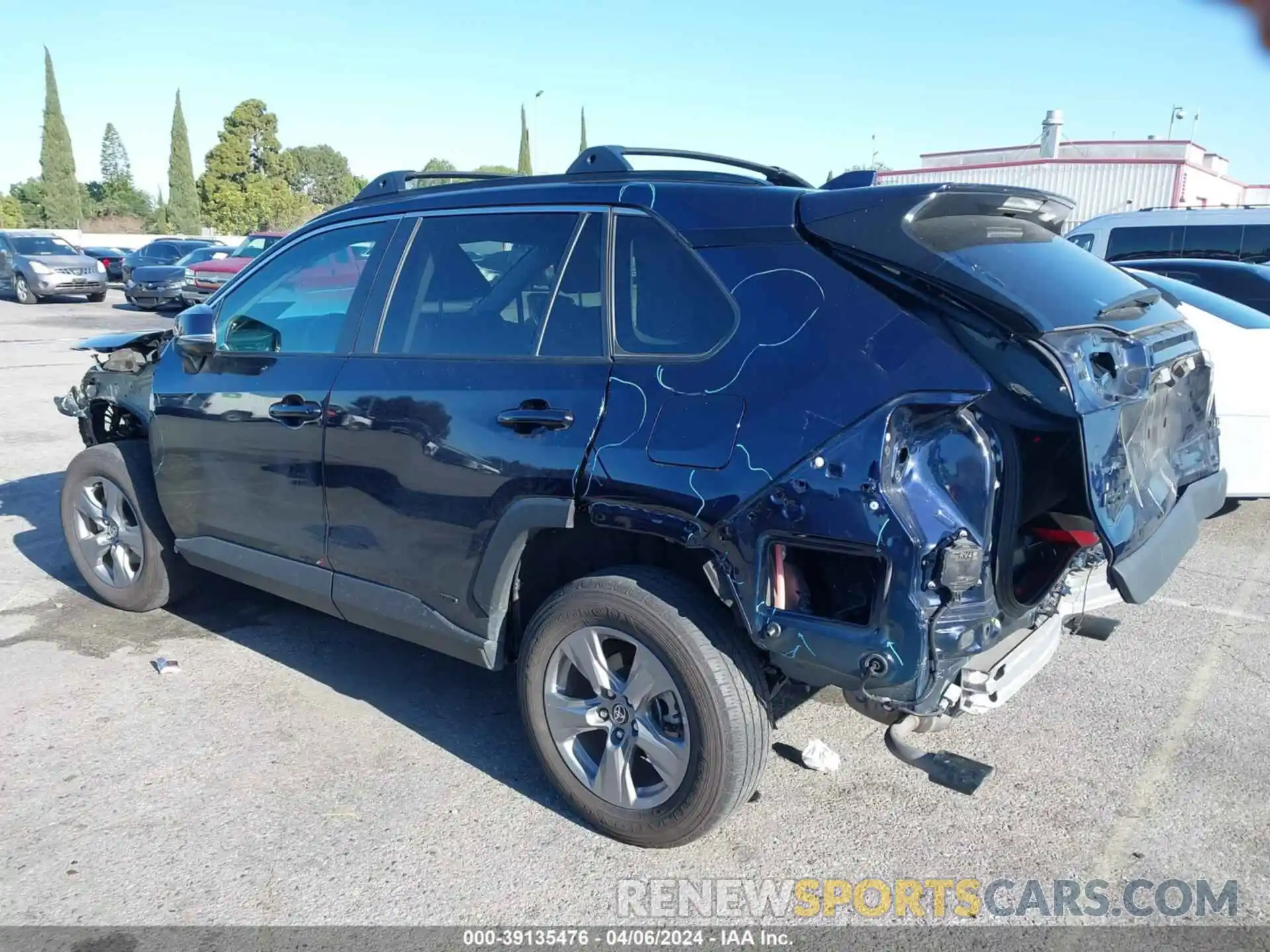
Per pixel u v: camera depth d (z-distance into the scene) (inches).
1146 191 870.4
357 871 116.4
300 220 2246.6
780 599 104.7
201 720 152.2
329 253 154.8
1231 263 336.5
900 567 96.5
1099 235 492.1
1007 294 100.8
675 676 111.7
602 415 115.2
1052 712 154.6
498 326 130.6
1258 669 169.3
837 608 103.4
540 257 129.1
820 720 154.1
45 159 2566.4
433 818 127.3
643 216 121.6
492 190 138.6
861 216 107.6
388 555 138.3
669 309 116.1
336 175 3307.1
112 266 1250.0
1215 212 456.1
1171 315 132.0
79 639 182.4
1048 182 909.8
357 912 109.6
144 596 188.5
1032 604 111.7
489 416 123.7
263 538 158.4
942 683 101.3
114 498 189.8
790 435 101.6
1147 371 112.0
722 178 129.3
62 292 964.0
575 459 115.5
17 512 263.4
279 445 150.3
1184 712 154.2
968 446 99.2
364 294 146.3
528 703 126.4
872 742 147.0
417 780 136.1
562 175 136.8
